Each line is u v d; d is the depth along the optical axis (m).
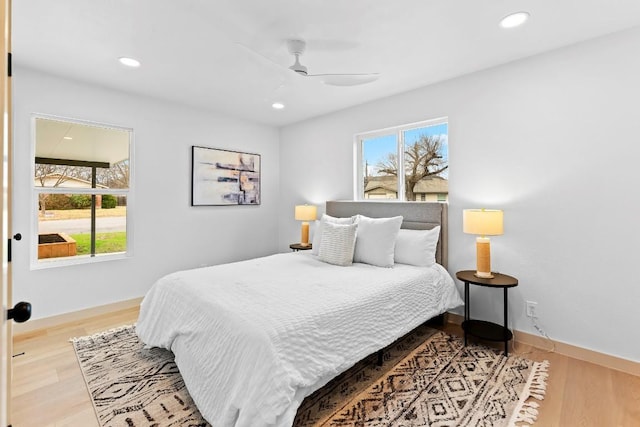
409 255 2.91
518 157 2.57
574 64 2.30
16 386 1.93
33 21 2.02
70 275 2.98
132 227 3.41
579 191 2.29
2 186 0.61
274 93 3.35
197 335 1.79
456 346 2.48
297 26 2.08
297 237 4.64
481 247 2.53
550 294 2.42
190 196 3.85
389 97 3.44
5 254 0.64
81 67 2.71
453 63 2.63
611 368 2.15
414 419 1.64
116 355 2.31
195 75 2.88
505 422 1.62
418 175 3.40
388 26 2.08
